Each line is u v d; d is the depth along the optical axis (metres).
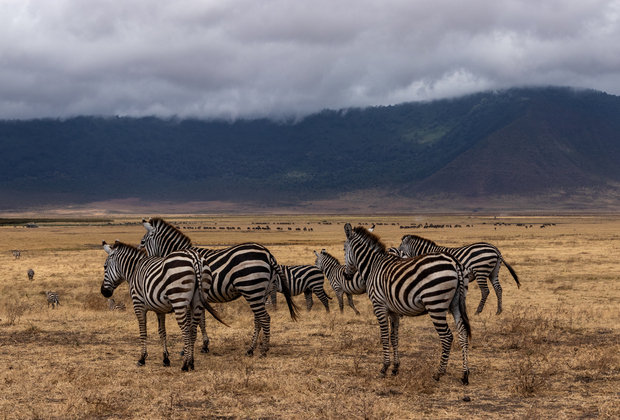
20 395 8.08
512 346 11.48
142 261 10.43
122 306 19.45
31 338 12.63
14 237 83.31
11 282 28.52
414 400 7.93
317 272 17.55
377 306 9.60
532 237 67.94
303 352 11.15
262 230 118.00
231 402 7.75
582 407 7.50
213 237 82.81
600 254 37.91
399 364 9.63
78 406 7.54
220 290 10.92
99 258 44.88
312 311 17.98
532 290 21.59
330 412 7.27
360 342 11.62
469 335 8.82
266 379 8.77
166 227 12.45
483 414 7.29
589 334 12.59
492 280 16.41
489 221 178.12
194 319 10.27
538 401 7.84
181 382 8.78
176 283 9.59
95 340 12.45
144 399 7.93
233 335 13.09
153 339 12.67
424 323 14.54
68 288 25.83
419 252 15.20
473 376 9.20
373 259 10.12
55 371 9.42
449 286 8.64
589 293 20.19
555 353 10.74
